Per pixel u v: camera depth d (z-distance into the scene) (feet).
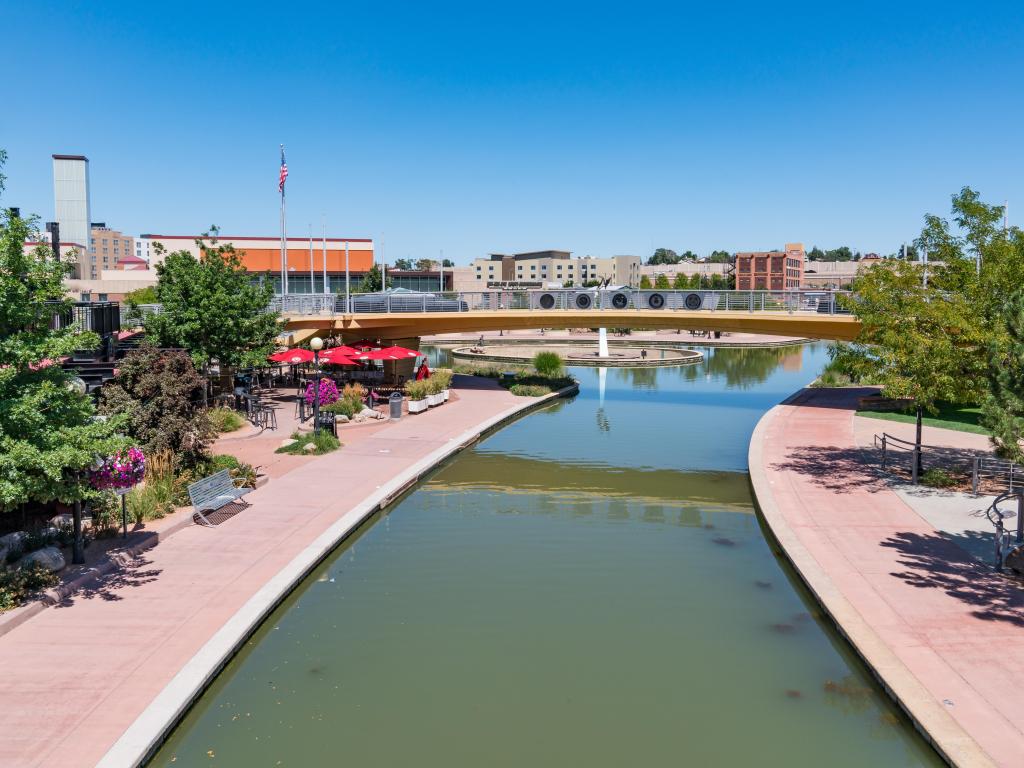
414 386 116.78
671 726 33.42
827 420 104.83
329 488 67.92
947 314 63.10
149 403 63.67
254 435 91.50
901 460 77.25
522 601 46.88
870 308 70.49
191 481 63.10
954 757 27.84
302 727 33.19
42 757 27.99
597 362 211.00
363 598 47.19
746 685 36.81
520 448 95.45
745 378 184.14
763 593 48.03
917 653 35.83
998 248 63.10
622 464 87.04
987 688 32.63
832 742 32.19
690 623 43.73
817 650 40.24
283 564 48.44
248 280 112.06
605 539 59.31
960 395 63.77
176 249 276.62
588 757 31.19
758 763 30.81
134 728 29.99
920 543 51.29
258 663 38.86
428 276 369.09
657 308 136.46
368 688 36.52
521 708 34.83
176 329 99.86
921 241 68.08
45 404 41.96
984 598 42.06
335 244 290.97
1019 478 67.67
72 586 43.14
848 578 45.19
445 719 33.91
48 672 34.19
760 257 574.56
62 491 40.34
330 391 105.19
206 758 30.78
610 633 42.50
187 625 39.27
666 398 145.79
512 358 220.02
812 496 63.82
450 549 56.65
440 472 82.12
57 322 71.67
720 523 63.82
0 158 40.68
